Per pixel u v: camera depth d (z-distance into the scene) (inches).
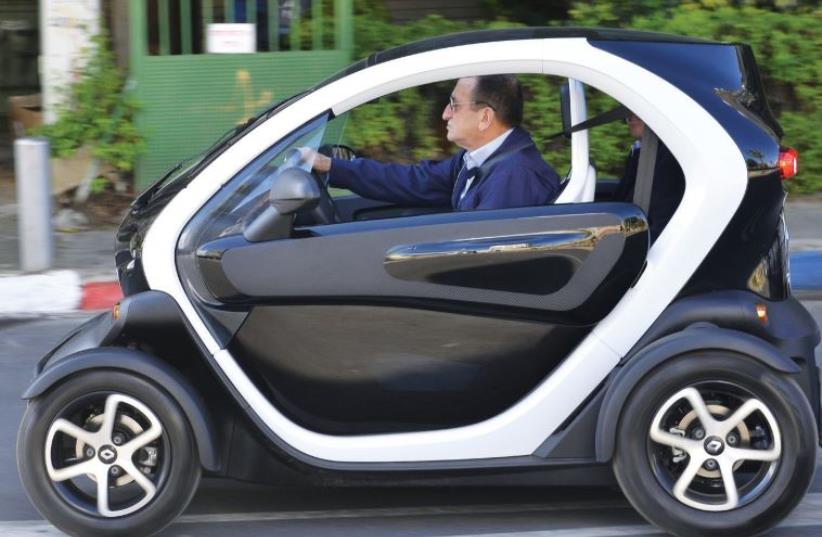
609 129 293.0
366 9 540.1
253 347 213.0
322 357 214.2
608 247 209.3
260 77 490.3
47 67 490.9
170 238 210.8
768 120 217.3
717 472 213.0
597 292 210.7
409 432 217.0
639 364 208.4
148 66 481.1
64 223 477.1
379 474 213.0
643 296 210.7
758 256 213.6
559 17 572.1
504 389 216.7
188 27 487.8
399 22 602.9
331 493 244.5
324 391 215.8
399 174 249.0
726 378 208.2
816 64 513.0
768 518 211.0
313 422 217.8
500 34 218.5
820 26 514.0
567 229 209.6
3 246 450.9
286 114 214.5
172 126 487.8
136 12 477.1
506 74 215.0
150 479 212.5
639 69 212.5
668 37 221.0
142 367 207.9
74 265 422.3
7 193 545.3
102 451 211.5
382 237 210.2
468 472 213.6
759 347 207.5
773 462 210.8
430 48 217.0
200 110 488.7
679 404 210.2
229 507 237.5
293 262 209.6
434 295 210.8
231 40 484.7
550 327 213.6
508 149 224.4
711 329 209.5
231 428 213.3
